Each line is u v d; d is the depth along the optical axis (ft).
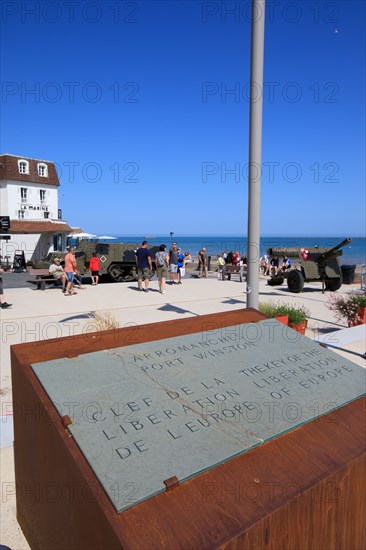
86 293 42.83
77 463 5.85
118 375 7.88
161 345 9.29
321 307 36.68
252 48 18.37
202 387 7.82
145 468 5.78
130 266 58.29
